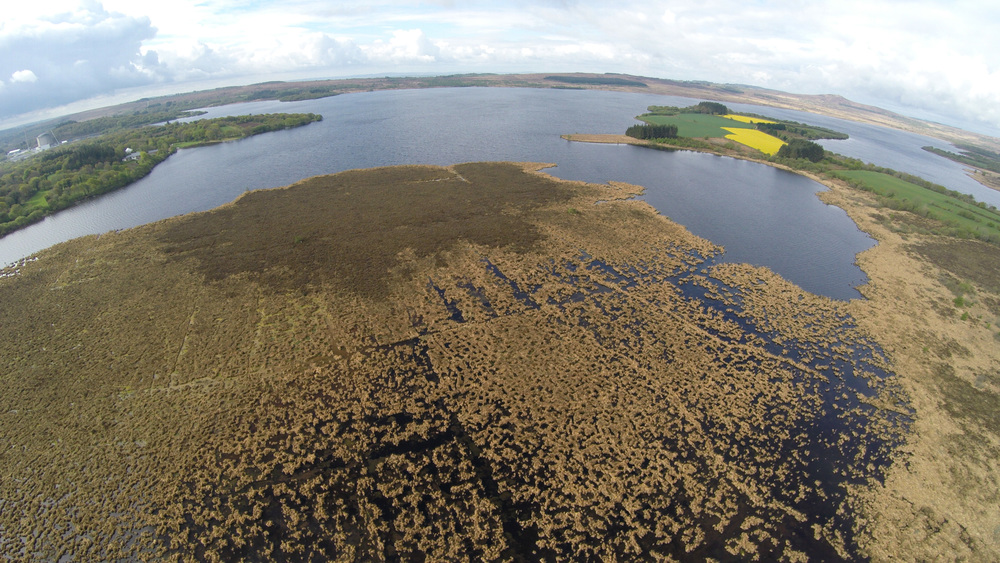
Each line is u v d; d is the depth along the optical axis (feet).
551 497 85.81
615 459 93.15
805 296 156.56
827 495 87.45
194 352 121.60
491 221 215.10
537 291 154.81
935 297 158.20
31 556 75.61
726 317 143.74
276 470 90.38
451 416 102.78
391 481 88.43
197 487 86.63
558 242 193.47
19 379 112.37
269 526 80.64
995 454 95.61
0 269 169.27
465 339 128.36
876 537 80.12
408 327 133.39
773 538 79.97
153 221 219.61
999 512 83.46
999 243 205.36
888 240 208.64
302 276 161.38
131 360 118.73
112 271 165.37
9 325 133.69
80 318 136.67
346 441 96.43
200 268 167.43
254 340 126.72
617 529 80.89
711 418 104.01
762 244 200.64
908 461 94.22
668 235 204.85
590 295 153.38
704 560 76.43
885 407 108.27
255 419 101.45
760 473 91.56
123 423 99.76
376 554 76.43
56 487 86.22
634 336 132.05
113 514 82.02
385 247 185.37
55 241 199.21
